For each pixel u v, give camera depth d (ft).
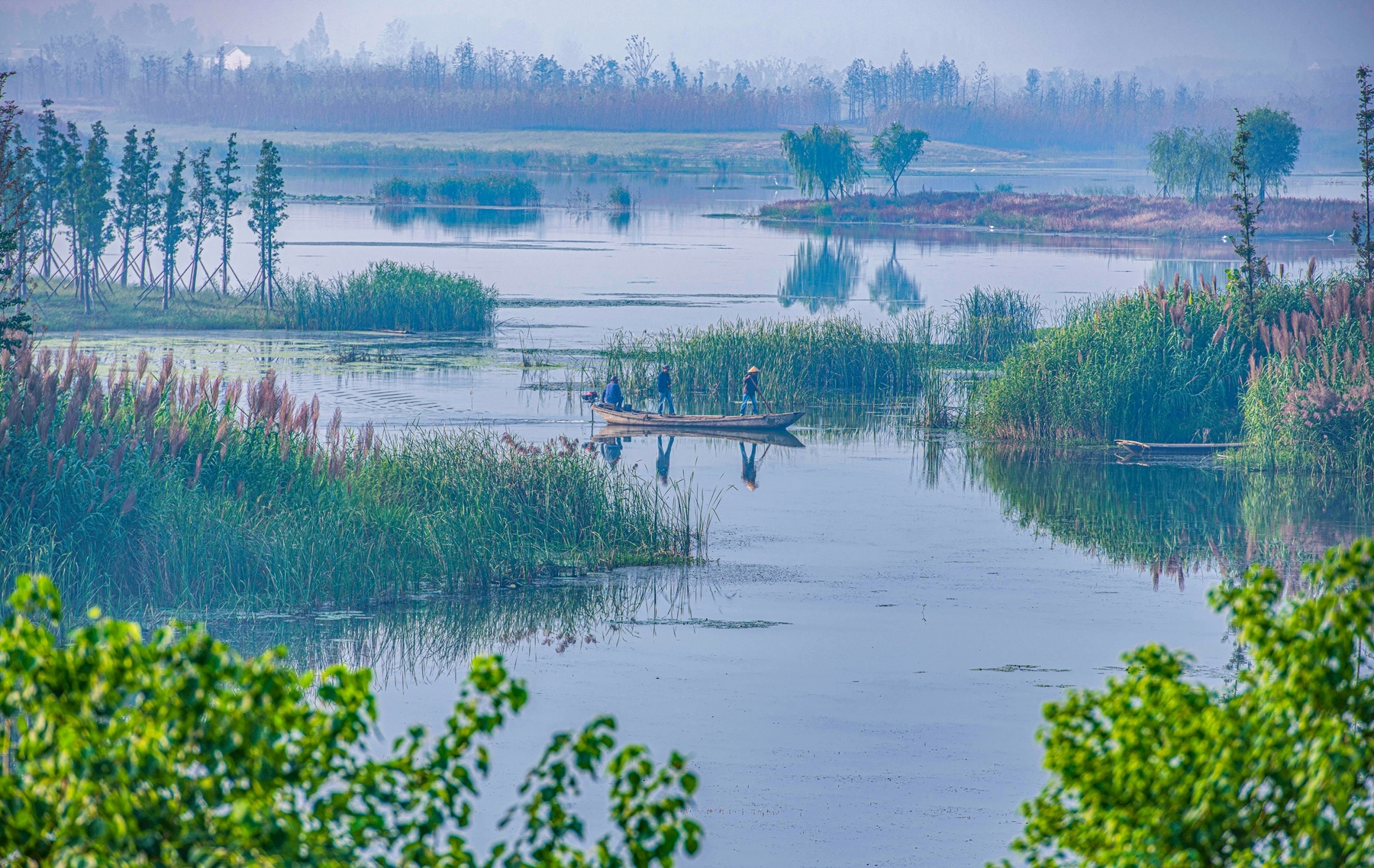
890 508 329.11
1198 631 233.35
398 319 646.33
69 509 242.17
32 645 64.95
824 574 270.26
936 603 249.55
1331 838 68.18
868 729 186.29
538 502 287.89
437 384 491.72
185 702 63.26
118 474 247.50
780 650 222.28
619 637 228.22
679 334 539.70
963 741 182.50
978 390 476.54
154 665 65.16
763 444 414.00
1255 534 304.30
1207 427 417.90
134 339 581.94
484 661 72.23
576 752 71.10
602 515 289.33
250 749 63.77
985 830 154.92
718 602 250.37
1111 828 69.21
